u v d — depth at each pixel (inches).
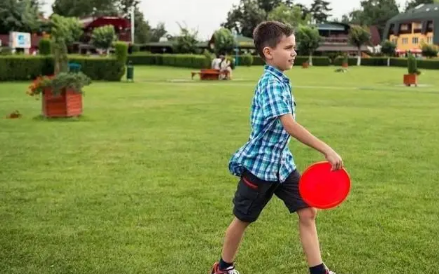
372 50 3671.3
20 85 1071.0
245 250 169.5
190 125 482.3
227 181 262.5
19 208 215.9
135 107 646.5
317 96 852.0
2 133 424.8
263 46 131.2
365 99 800.3
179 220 200.2
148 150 350.6
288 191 135.3
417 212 211.3
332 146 367.6
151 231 187.8
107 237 181.6
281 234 184.4
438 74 1854.1
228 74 1354.6
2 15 2187.5
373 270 154.8
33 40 2342.5
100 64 1246.9
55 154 335.9
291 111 128.9
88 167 296.8
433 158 325.1
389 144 377.7
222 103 702.5
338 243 175.9
